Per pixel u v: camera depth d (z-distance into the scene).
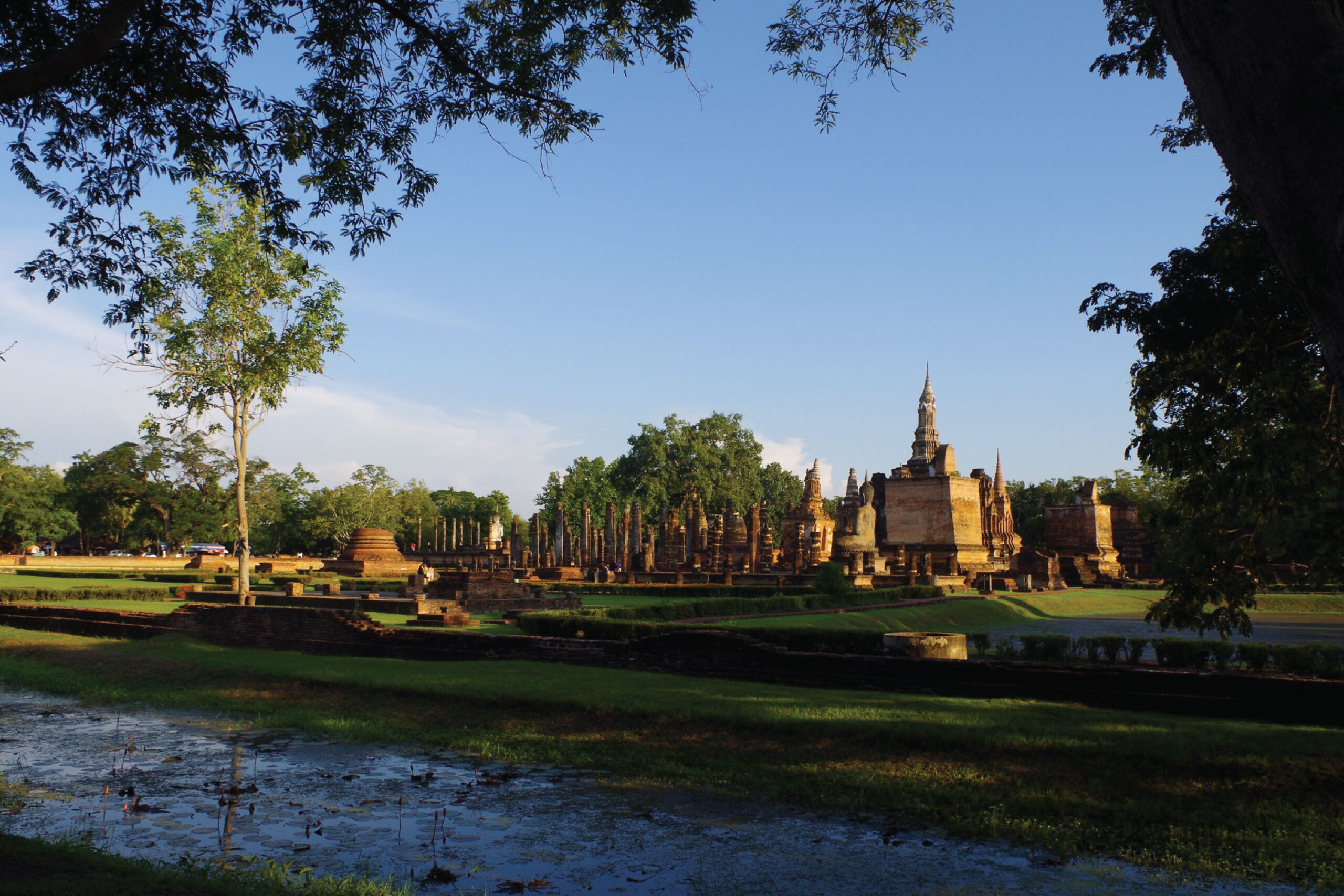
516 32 12.66
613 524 74.69
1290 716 12.73
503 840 9.61
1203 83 5.79
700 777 11.67
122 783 12.00
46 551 86.19
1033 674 14.66
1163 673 13.80
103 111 11.52
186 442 88.19
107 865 7.21
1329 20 5.45
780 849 9.30
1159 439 12.23
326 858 9.09
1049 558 58.41
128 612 26.88
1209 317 11.83
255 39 11.95
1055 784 10.47
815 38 13.64
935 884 8.42
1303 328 11.47
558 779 11.82
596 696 14.48
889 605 33.72
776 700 14.07
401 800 11.05
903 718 12.52
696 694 14.61
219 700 17.41
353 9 11.88
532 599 33.25
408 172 13.24
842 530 55.16
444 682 16.08
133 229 12.23
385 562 57.16
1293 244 5.41
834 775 11.29
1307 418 11.45
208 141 11.91
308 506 98.38
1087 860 8.95
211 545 92.69
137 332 13.30
